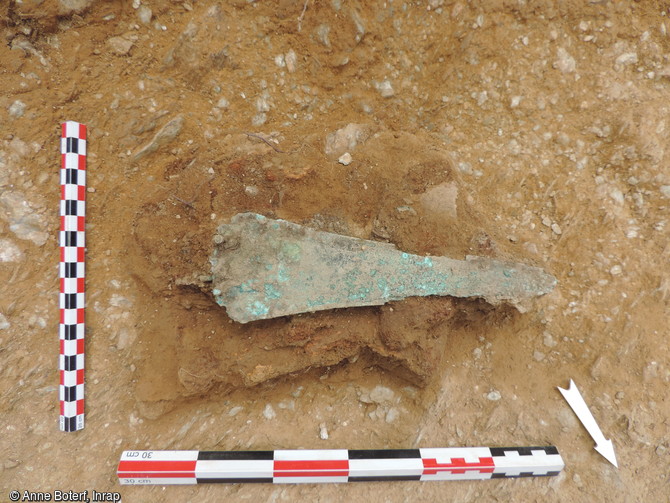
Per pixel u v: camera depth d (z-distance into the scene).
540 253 0.40
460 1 0.40
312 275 0.36
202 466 0.37
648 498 0.38
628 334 0.40
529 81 0.41
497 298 0.37
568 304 0.40
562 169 0.41
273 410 0.39
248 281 0.36
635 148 0.40
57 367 0.37
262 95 0.40
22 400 0.37
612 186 0.41
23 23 0.36
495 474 0.38
